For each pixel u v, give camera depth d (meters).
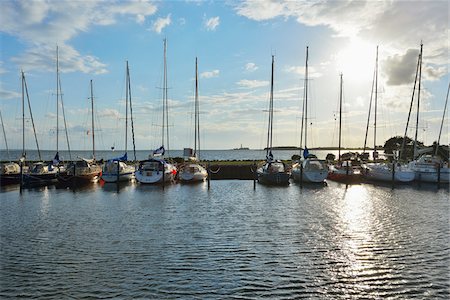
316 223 20.88
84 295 11.28
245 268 13.48
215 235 18.14
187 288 11.77
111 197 31.59
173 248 15.94
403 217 22.59
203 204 27.80
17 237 17.92
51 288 11.78
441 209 25.48
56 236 18.09
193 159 52.06
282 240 17.19
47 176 40.25
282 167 43.56
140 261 14.25
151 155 45.91
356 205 27.30
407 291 11.55
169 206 26.89
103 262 14.15
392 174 38.75
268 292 11.48
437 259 14.45
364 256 14.80
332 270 13.29
